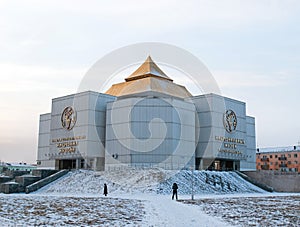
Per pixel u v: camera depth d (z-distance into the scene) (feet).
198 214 67.10
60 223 50.88
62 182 164.76
